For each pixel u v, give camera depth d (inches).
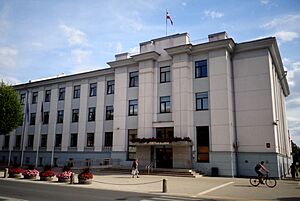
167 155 1210.6
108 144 1454.2
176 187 728.3
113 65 1456.7
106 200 498.6
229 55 1195.3
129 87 1406.3
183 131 1169.4
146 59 1328.7
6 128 1355.8
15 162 1712.6
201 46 1197.7
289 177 1152.8
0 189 644.7
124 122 1370.6
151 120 1270.9
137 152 1273.4
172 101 1234.0
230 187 732.7
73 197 527.5
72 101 1636.3
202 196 576.1
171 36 1309.1
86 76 1599.4
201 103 1185.4
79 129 1561.3
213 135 1117.7
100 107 1515.7
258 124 1094.4
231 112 1129.4
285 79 1583.4
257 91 1121.4
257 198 548.7
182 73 1221.1
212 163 1097.4
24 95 1882.4
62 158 1585.9
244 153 1101.7
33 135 1753.2
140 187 726.5
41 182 836.0
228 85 1135.0
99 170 1268.5
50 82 1745.8
